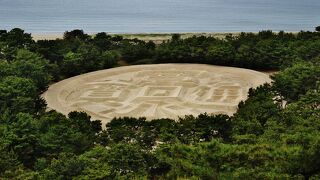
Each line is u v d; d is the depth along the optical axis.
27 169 78.38
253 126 93.00
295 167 70.12
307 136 78.25
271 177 66.12
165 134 91.81
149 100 133.50
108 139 94.12
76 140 89.31
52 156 83.88
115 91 141.62
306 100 102.00
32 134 88.69
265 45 168.62
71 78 153.62
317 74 122.25
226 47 169.88
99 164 71.94
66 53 165.88
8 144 84.44
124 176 69.50
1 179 70.50
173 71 161.62
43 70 144.25
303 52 158.75
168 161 75.56
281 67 155.00
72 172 70.75
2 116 99.38
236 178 68.00
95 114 124.69
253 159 71.75
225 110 125.56
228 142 93.31
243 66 168.38
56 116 102.62
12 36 174.12
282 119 95.19
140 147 86.25
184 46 173.12
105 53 169.00
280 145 76.94
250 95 122.50
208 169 70.00
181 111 125.44
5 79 121.19
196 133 94.69
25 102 111.06
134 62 176.00
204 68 165.38
